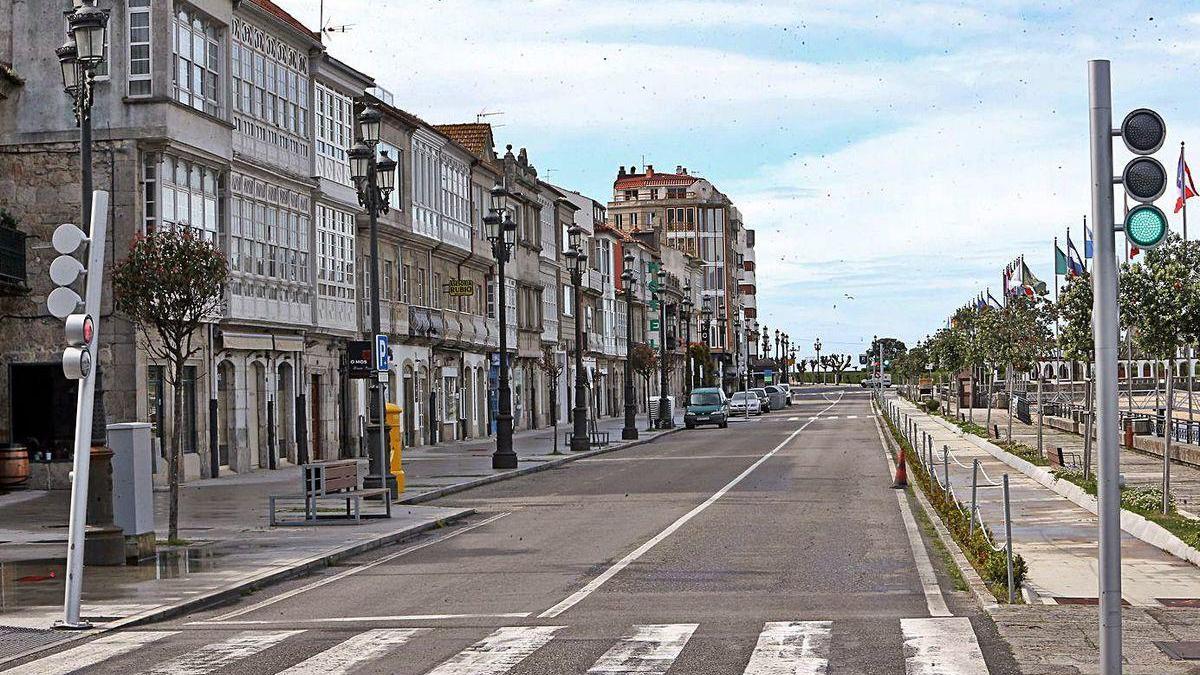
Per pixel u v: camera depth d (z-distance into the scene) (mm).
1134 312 21781
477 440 59406
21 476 31219
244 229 36938
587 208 87250
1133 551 17188
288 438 40344
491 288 63594
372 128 28406
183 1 33531
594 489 31000
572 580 15875
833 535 20094
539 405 72938
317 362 42688
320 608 14305
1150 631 11195
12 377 32281
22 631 12961
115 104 32438
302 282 41062
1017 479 30141
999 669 9906
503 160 66000
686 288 124750
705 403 71688
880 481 31000
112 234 32188
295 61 40938
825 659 10523
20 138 32688
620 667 10445
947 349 72688
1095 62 8094
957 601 13586
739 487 30078
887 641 11203
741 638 11562
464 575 16719
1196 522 18406
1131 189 8031
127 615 13680
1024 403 60625
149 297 20422
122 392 31906
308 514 22812
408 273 51844
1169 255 22484
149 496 18359
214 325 35344
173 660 11305
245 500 28031
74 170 32625
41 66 32812
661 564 17125
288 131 40250
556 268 77000
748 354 166750
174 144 32656
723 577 15758
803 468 36094
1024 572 14484
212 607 14680
